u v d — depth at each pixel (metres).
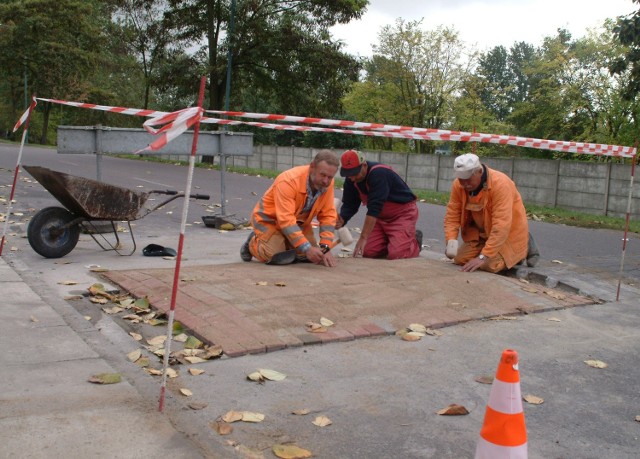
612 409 3.57
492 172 6.34
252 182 19.69
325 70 29.88
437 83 39.56
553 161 18.67
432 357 4.21
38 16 43.75
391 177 6.99
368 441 3.04
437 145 42.88
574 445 3.12
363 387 3.67
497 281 6.08
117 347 4.05
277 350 4.15
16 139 57.09
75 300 5.01
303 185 6.04
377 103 42.88
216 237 8.64
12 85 54.62
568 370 4.13
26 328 4.25
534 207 17.78
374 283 5.66
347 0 28.08
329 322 4.61
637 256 9.07
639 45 14.15
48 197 11.79
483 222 6.56
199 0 29.38
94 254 6.91
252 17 29.36
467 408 3.46
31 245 6.34
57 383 3.42
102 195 6.36
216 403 3.36
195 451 2.80
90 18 47.34
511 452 2.38
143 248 7.41
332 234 6.33
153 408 3.20
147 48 40.69
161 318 4.68
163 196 14.12
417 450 2.98
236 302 4.82
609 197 17.34
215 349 4.04
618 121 30.98
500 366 2.42
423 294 5.46
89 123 50.16
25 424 2.93
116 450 2.76
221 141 9.45
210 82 30.95
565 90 37.56
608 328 5.14
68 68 46.62
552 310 5.58
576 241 10.72
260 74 31.67
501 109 74.50
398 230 7.11
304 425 3.17
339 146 42.66
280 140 44.34
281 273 5.82
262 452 2.88
